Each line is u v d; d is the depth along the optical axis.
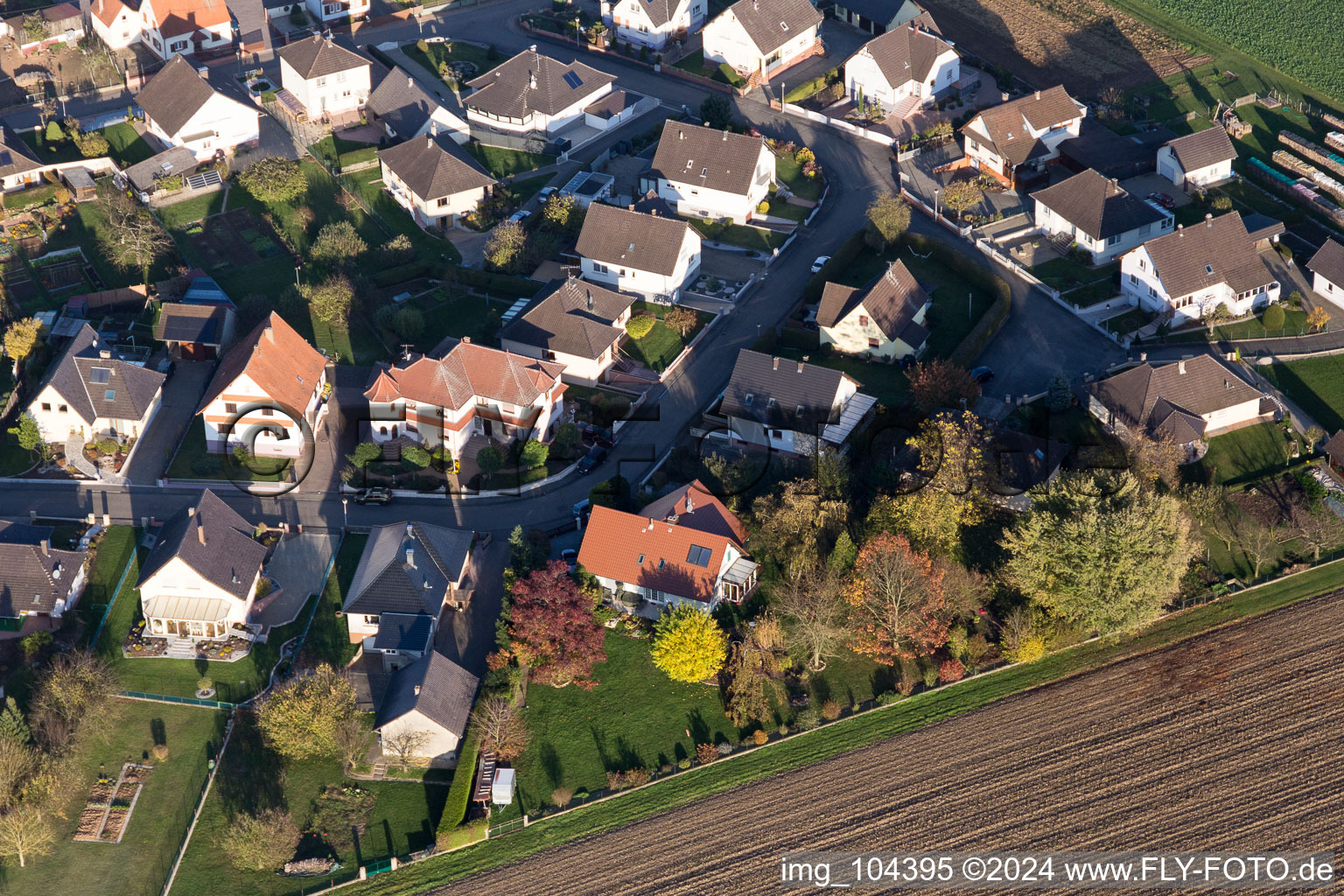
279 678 105.62
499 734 99.81
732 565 111.75
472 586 113.44
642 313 142.38
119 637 108.94
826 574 108.44
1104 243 147.38
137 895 91.50
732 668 105.50
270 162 160.12
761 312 144.50
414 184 156.62
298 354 128.38
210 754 100.50
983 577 109.81
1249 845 93.62
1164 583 104.75
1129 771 98.88
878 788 98.44
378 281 146.88
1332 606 111.25
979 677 107.00
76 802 96.94
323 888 92.12
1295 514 117.62
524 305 140.38
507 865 93.75
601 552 111.88
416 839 95.44
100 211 157.12
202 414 128.38
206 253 152.00
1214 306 140.50
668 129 160.38
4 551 108.81
